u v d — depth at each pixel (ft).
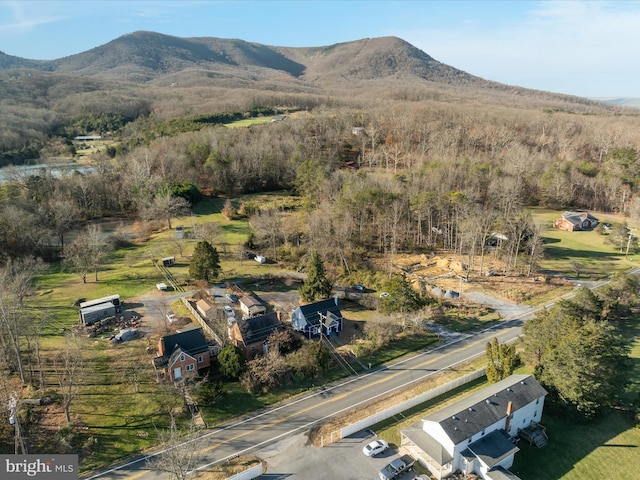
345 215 310.45
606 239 358.02
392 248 302.25
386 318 219.82
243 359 182.60
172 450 126.31
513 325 231.30
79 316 227.61
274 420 161.48
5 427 147.13
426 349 209.77
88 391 169.99
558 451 150.00
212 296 252.62
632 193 439.22
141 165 414.21
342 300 261.24
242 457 143.54
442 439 141.49
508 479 131.44
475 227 297.74
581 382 159.84
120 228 360.89
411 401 167.32
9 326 183.93
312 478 135.44
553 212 434.71
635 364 196.44
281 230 323.78
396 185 352.08
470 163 426.51
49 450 142.41
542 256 301.43
